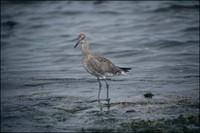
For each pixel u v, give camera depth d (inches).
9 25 1403.8
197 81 756.0
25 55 1070.4
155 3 1478.8
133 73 825.5
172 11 1389.0
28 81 805.2
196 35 1146.0
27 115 585.0
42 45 1163.9
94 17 1407.5
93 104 612.1
